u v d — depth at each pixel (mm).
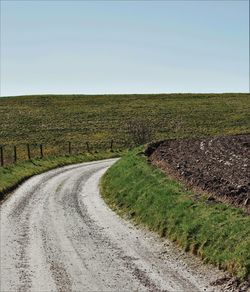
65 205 28031
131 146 72812
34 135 77812
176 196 23672
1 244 19359
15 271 15992
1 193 30562
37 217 24625
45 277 15391
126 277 15375
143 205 24734
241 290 13930
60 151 66375
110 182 34531
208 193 23094
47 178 39781
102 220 24109
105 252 18312
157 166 33156
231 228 17344
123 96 124812
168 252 18219
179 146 42312
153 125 86500
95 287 14484
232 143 42281
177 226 20031
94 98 120125
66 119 91875
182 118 92125
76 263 16891
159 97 121875
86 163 55375
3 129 82438
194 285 14555
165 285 14586
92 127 84812
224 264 15578
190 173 27906
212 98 118500
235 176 25938
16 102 113625
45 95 127438
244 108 100875
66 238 20438
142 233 21328
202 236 18000
